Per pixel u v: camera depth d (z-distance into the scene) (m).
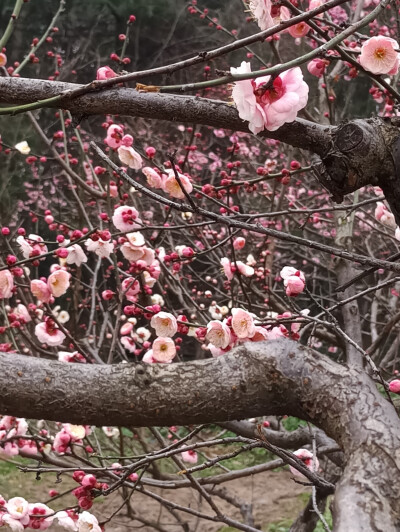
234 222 1.48
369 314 5.75
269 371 1.28
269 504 7.53
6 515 2.46
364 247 6.55
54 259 9.52
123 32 11.38
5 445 3.07
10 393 1.28
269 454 8.88
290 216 6.09
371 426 1.12
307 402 1.24
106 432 4.73
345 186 1.40
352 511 0.93
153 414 1.28
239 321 1.67
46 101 1.38
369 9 6.01
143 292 2.76
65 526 2.46
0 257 3.93
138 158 2.43
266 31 1.17
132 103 1.38
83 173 4.77
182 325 2.47
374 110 8.71
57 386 1.29
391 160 1.39
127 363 1.32
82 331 5.90
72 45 11.26
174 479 3.95
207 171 9.45
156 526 4.20
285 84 1.28
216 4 11.23
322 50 1.16
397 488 0.97
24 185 9.74
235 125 1.40
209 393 1.28
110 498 6.65
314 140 1.42
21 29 11.05
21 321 3.40
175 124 8.65
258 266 4.42
